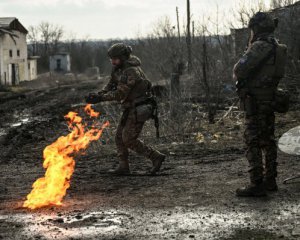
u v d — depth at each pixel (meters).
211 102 13.94
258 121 5.55
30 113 20.11
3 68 49.97
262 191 5.54
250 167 5.55
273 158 5.74
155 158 7.04
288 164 7.30
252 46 5.47
